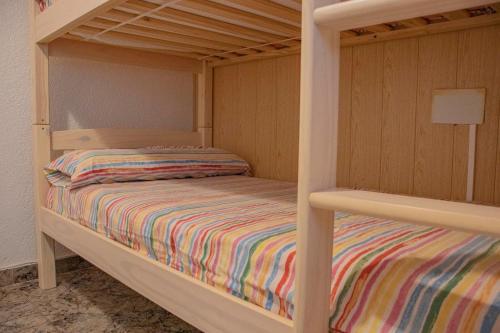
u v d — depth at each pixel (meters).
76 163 1.75
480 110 1.51
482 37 1.50
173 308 1.11
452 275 0.71
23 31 1.99
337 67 0.70
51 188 1.93
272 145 2.27
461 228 0.51
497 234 0.48
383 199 0.60
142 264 1.22
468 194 1.56
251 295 0.90
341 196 0.63
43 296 1.87
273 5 1.51
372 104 1.81
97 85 2.25
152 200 1.42
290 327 0.78
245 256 0.93
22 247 2.05
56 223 1.79
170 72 2.54
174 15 1.60
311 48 0.65
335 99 0.70
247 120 2.39
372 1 0.57
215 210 1.27
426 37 1.64
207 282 1.02
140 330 1.57
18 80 1.99
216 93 2.57
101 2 1.33
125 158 1.87
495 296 0.64
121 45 2.13
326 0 0.66
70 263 2.18
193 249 1.06
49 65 2.08
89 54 2.06
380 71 1.78
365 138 1.84
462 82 1.56
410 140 1.71
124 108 2.36
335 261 0.82
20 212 2.03
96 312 1.72
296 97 2.13
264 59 2.27
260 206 1.35
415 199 0.61
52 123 2.11
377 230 1.04
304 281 0.68
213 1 1.49
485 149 1.51
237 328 0.91
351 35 1.78
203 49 2.23
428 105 1.65
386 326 0.70
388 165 1.78
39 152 1.93
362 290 0.75
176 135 2.42
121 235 1.34
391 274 0.74
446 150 1.61
